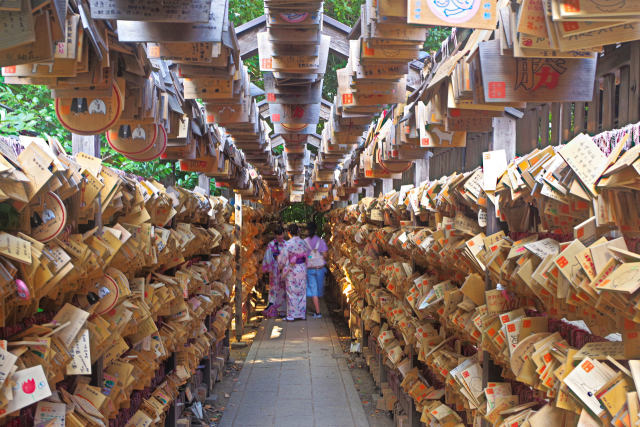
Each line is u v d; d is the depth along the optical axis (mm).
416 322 3340
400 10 1534
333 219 11734
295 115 3275
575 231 1287
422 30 1920
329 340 7730
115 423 2256
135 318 2287
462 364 2332
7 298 1276
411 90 2898
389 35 1920
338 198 10078
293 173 7812
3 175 1182
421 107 2420
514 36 1379
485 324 1930
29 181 1300
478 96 1649
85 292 1801
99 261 1752
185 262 3896
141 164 5223
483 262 2051
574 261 1257
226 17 1808
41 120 4160
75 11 1442
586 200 1312
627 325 1186
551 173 1377
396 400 4363
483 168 1968
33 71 1511
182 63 2088
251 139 4449
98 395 1841
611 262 1149
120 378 2168
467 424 2598
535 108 2115
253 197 8609
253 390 5332
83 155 1780
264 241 13086
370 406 4840
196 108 3102
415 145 3123
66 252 1540
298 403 4938
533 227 1850
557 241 1641
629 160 1073
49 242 1464
